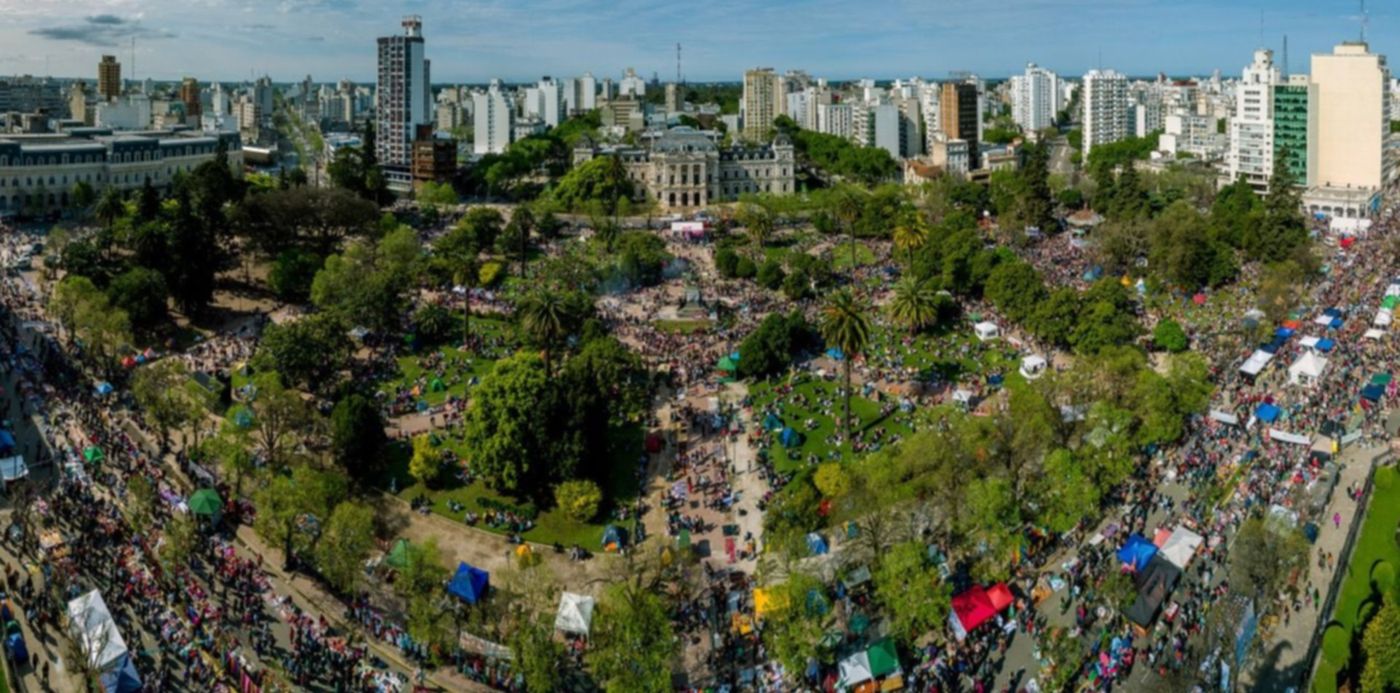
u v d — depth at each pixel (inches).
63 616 6171.3
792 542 6653.5
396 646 6471.5
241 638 6338.6
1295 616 6624.0
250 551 7509.8
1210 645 6067.9
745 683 6112.2
